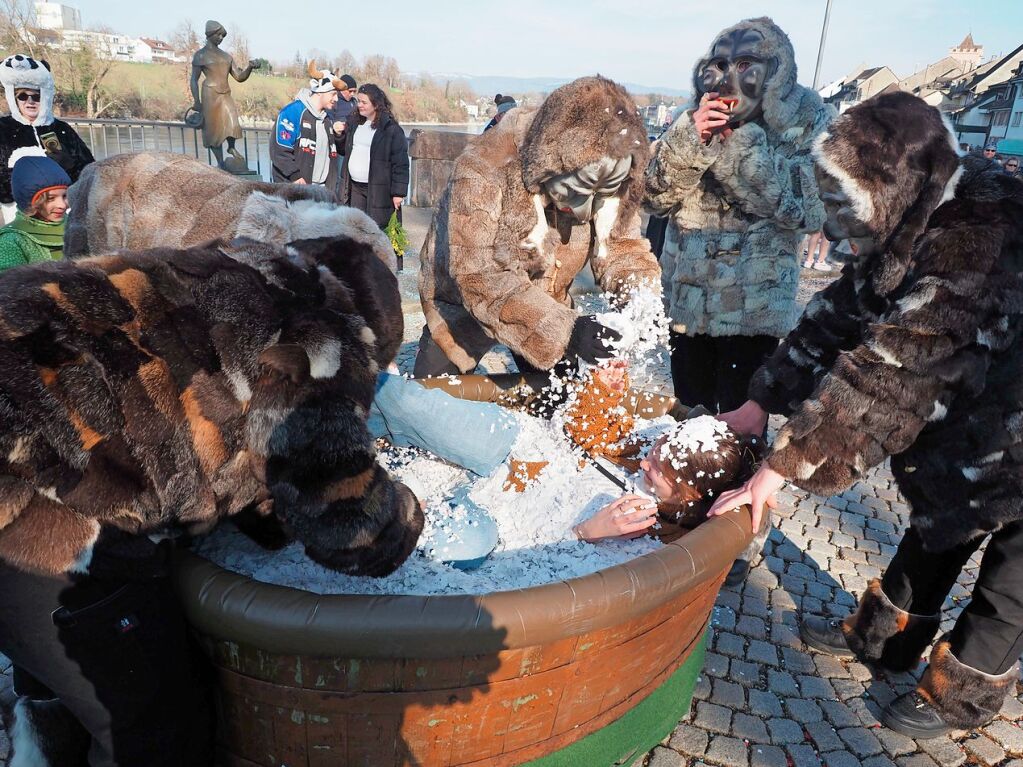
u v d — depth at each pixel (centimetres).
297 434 139
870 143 193
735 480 224
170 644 157
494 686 168
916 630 262
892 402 192
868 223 201
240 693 171
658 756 236
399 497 159
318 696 164
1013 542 220
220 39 959
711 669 276
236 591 155
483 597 158
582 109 218
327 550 148
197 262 144
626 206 278
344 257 163
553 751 189
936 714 245
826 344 244
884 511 407
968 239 186
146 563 145
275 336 142
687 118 291
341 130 782
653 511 218
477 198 245
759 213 298
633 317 260
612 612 168
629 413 309
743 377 333
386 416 232
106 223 222
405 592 183
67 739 195
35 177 319
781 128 289
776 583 334
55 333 127
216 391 139
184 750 164
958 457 212
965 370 188
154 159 221
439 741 173
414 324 659
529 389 309
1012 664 233
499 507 247
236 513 163
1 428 124
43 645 142
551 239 262
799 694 267
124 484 135
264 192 199
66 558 135
